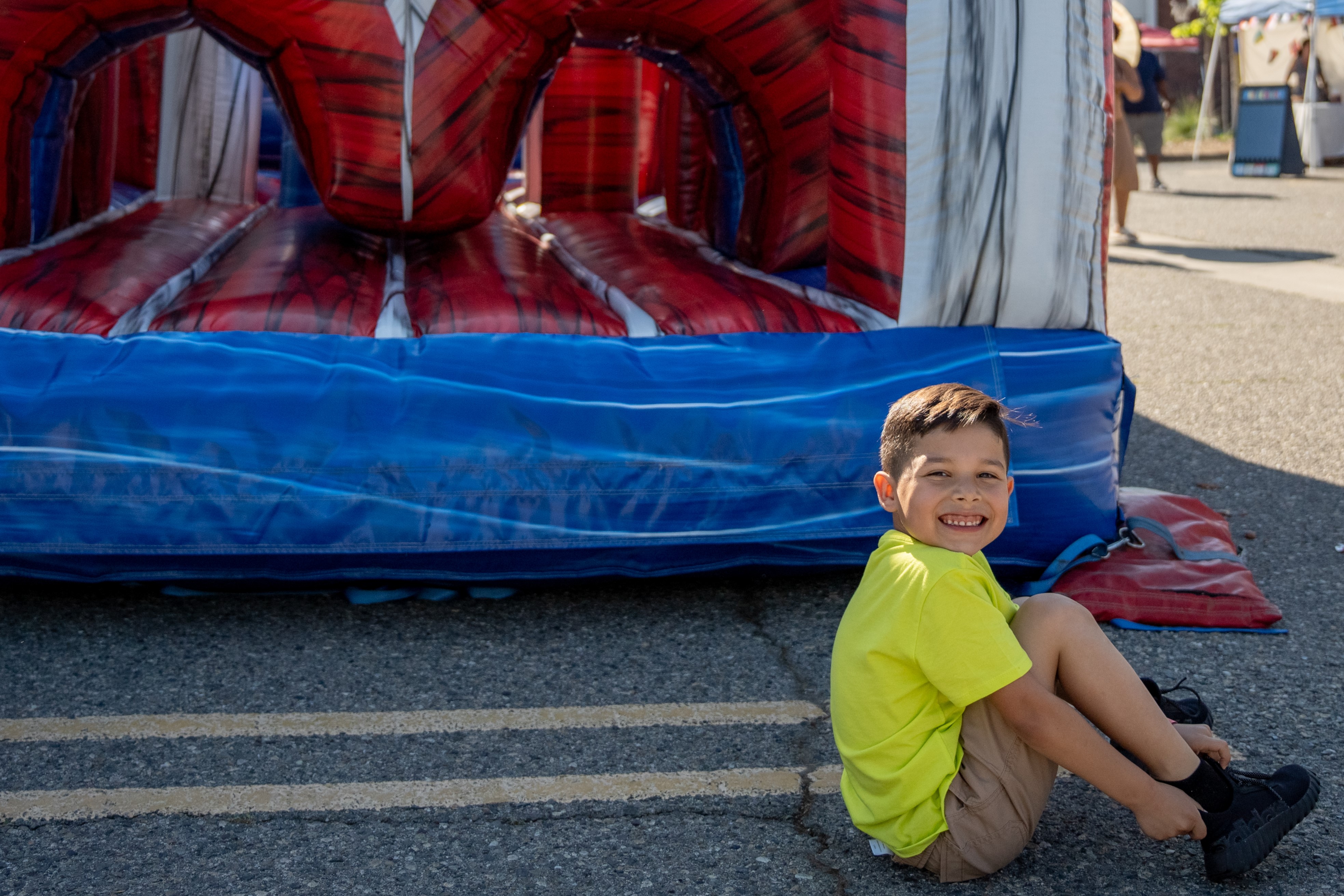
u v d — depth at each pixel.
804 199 4.09
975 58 3.35
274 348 3.27
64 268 3.68
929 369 3.39
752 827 2.33
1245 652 3.07
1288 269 8.84
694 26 3.93
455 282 3.66
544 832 2.31
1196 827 2.04
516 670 3.01
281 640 3.17
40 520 3.13
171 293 3.64
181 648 3.12
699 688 2.91
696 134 5.09
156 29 3.81
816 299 3.61
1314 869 2.17
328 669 3.01
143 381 3.17
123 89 5.63
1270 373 5.95
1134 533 3.56
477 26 3.62
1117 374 3.54
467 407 3.21
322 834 2.31
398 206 3.72
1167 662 3.02
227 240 4.62
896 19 3.34
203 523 3.15
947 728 2.06
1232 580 3.36
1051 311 3.49
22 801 2.41
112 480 3.12
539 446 3.21
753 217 4.25
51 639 3.16
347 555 3.22
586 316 3.46
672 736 2.68
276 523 3.16
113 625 3.25
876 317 3.49
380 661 3.05
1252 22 15.89
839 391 3.33
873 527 3.35
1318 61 16.80
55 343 3.27
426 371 3.26
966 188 3.40
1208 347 6.50
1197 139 18.38
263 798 2.43
